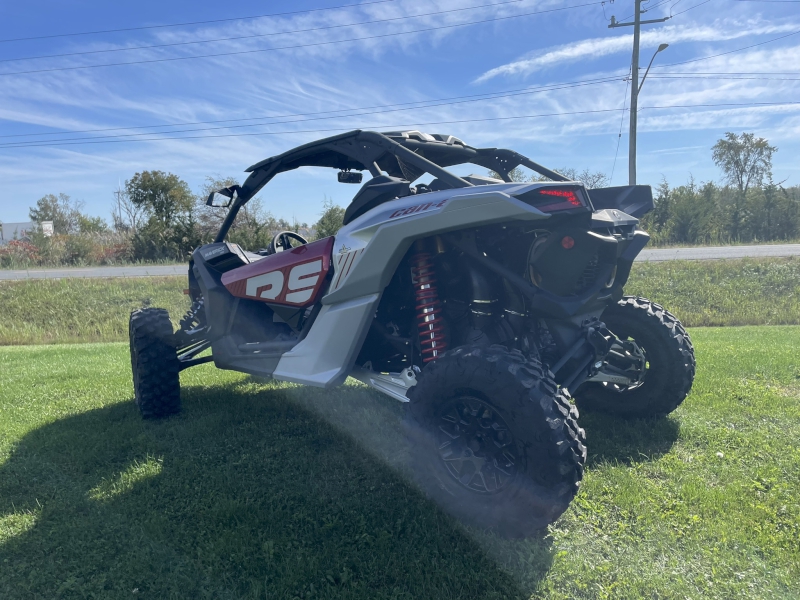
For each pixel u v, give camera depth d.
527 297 2.86
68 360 7.15
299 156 3.79
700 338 7.63
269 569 2.26
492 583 2.19
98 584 2.19
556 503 2.34
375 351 3.62
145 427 4.06
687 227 25.38
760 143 41.94
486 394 2.45
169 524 2.60
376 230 3.04
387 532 2.53
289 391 5.04
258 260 4.01
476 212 2.70
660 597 2.08
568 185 2.65
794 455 3.25
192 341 4.53
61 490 3.01
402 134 3.49
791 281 12.57
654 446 3.47
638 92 24.98
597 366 3.04
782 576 2.18
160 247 25.77
